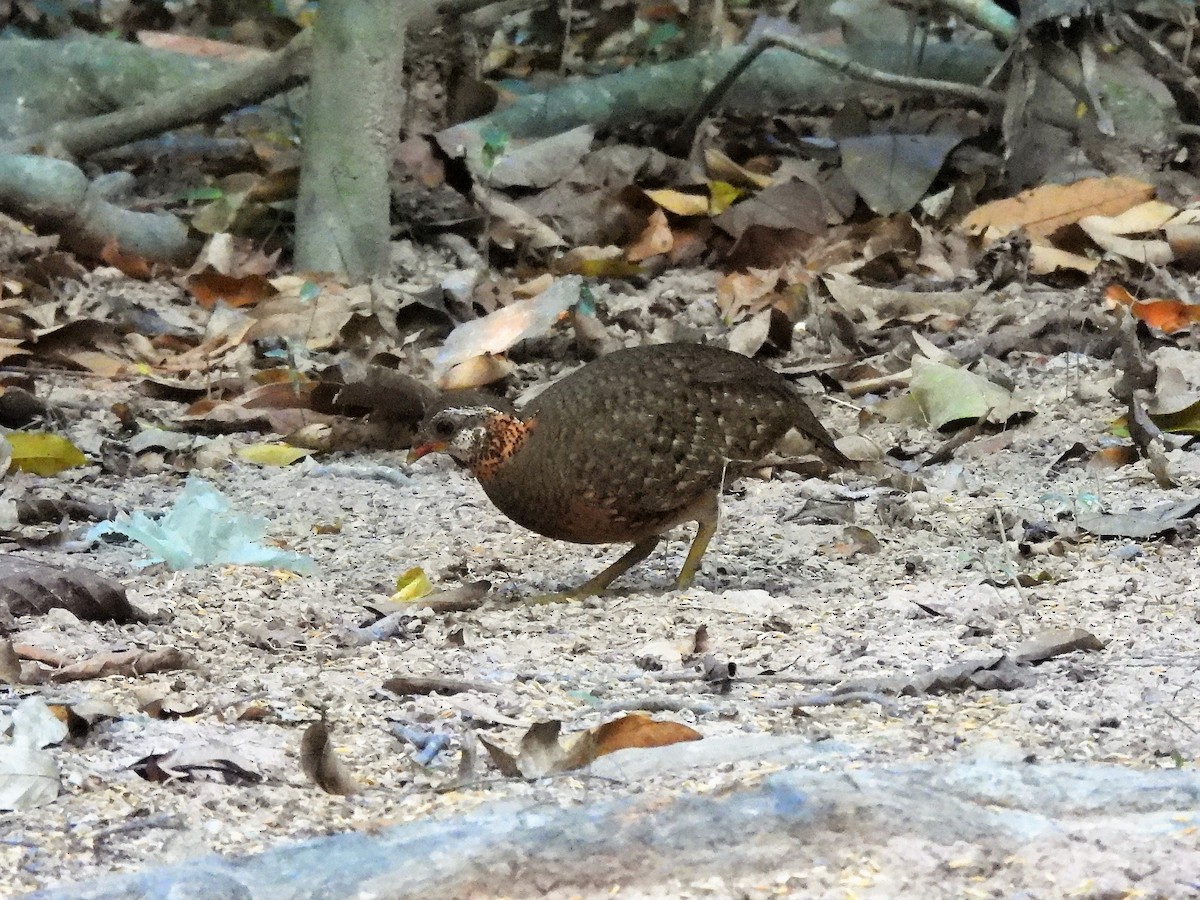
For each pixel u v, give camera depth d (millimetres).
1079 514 9945
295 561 9500
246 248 16594
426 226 16938
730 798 5273
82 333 14086
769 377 9039
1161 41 19219
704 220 16953
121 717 6602
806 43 17734
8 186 15773
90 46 17734
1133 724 6523
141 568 9312
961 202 17141
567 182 17344
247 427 12703
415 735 6480
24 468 11547
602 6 21516
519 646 7992
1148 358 13305
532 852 5047
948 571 9305
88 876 5215
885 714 6797
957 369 12648
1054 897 4832
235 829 5574
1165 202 16812
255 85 16969
